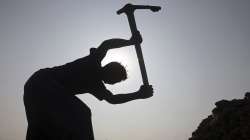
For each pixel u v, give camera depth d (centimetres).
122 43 449
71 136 367
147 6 466
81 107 386
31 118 385
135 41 459
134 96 462
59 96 386
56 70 422
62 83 419
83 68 425
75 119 374
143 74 468
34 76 407
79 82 425
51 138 372
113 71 434
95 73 429
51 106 380
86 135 370
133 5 465
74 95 402
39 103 384
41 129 377
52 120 375
